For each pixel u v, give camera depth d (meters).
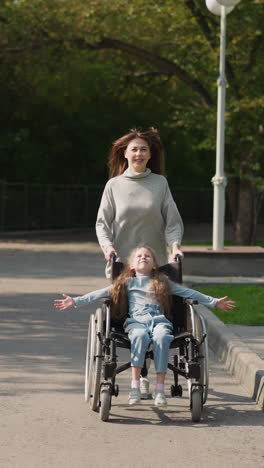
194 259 23.45
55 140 57.47
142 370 10.15
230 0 24.72
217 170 24.58
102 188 59.09
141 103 59.59
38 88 54.72
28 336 14.52
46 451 7.81
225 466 7.40
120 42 40.06
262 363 10.89
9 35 41.34
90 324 9.93
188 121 36.38
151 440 8.26
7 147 53.91
